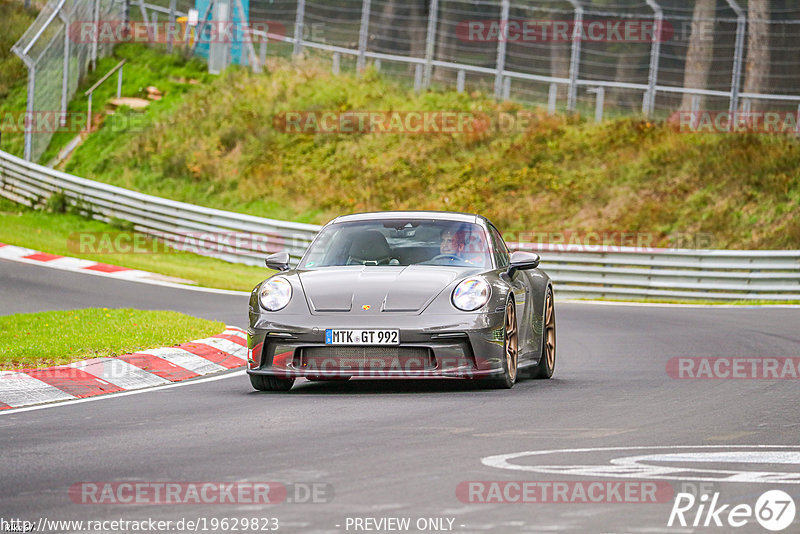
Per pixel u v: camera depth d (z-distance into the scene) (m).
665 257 77.25
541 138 113.38
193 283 73.62
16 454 21.45
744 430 23.45
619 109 120.69
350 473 18.98
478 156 111.62
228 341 41.59
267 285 31.66
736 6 115.69
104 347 37.62
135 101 123.62
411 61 127.19
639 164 106.38
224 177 110.31
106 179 111.00
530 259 33.12
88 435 23.80
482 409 26.91
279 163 112.06
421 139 114.75
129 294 64.69
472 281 31.00
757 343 45.09
